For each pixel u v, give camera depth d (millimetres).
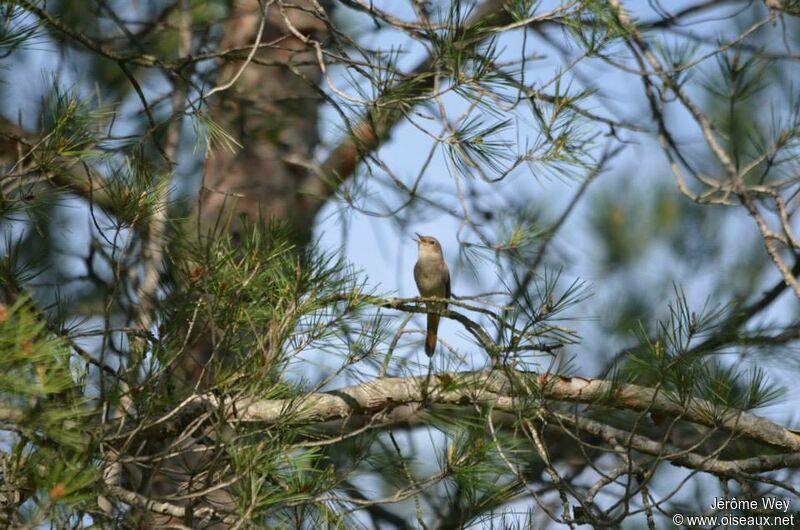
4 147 9086
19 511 5832
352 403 8234
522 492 7887
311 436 7172
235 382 6586
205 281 6684
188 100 7965
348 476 7129
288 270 7012
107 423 6656
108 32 11078
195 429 6410
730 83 8227
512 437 7621
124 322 7648
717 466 8328
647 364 7055
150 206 6816
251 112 11695
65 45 10227
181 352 6477
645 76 8492
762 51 8242
